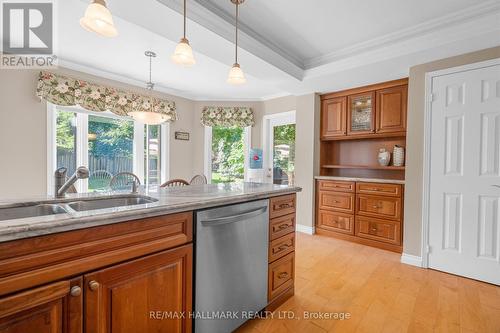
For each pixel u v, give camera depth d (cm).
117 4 170
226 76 379
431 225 258
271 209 180
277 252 186
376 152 371
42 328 83
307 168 388
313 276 241
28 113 302
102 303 96
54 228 83
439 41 224
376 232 321
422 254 263
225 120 489
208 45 231
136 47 285
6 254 76
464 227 240
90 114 368
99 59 319
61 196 143
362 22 227
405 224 275
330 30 241
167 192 171
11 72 290
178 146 474
